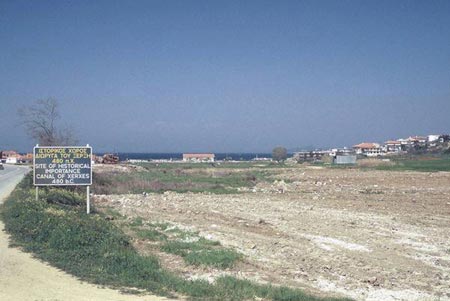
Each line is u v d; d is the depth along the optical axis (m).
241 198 46.72
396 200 45.47
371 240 23.91
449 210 37.59
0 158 163.12
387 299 14.46
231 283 14.31
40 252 16.14
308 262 18.77
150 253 18.56
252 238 23.34
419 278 17.12
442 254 21.20
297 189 58.41
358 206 40.09
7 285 12.56
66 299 11.63
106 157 111.62
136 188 54.38
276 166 121.69
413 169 93.12
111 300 11.76
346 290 15.21
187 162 168.38
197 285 13.73
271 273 16.72
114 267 14.75
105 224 22.30
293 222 29.56
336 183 66.88
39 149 26.80
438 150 175.50
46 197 29.30
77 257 15.59
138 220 27.95
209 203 40.88
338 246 22.19
